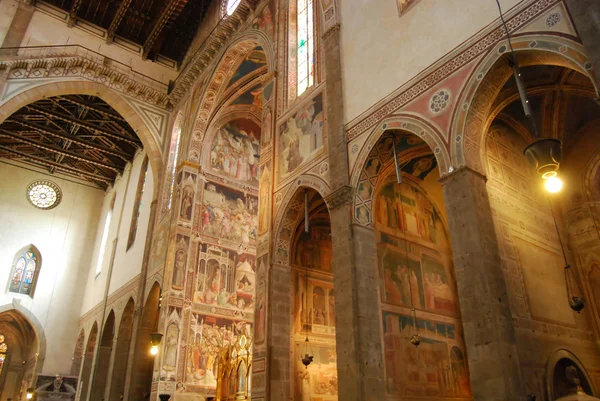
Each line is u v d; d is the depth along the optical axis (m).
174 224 20.97
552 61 8.55
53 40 24.53
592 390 10.30
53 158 35.62
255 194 23.88
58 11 25.38
